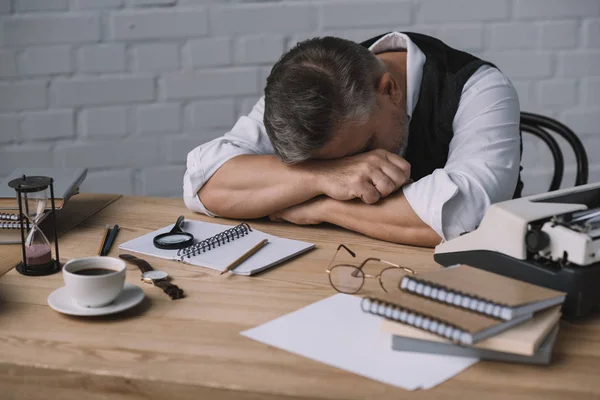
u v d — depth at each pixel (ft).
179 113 8.60
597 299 3.50
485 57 8.60
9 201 4.84
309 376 3.03
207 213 5.35
